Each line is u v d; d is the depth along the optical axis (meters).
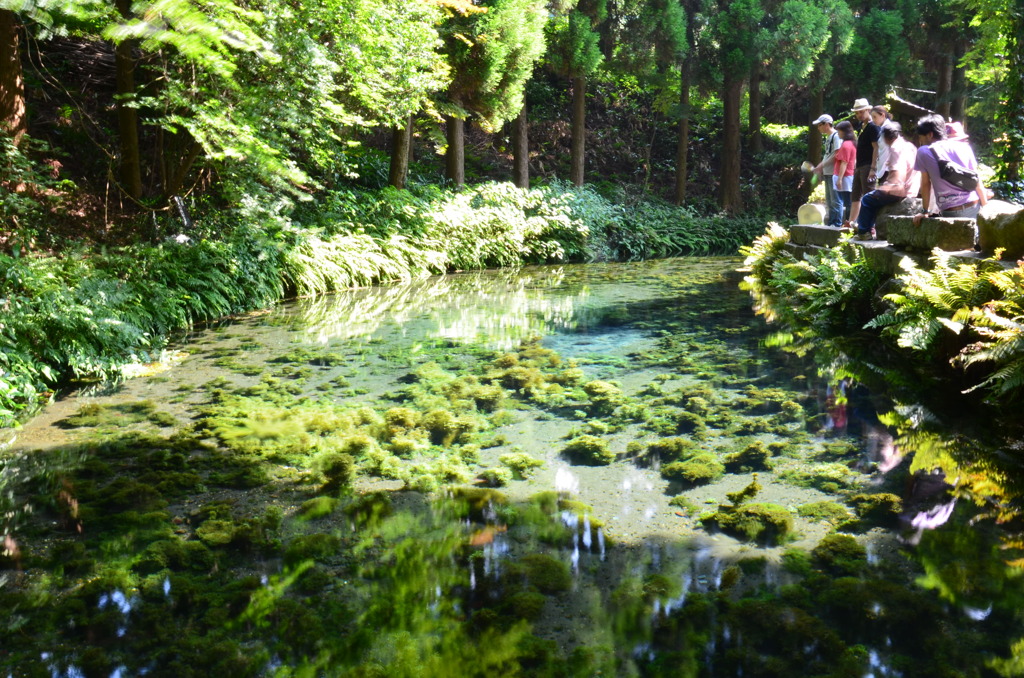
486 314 9.03
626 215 19.84
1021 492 3.42
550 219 16.83
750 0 21.05
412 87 11.56
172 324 7.99
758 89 24.98
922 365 5.78
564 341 7.26
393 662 2.29
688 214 21.39
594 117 25.78
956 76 24.12
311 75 9.13
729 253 19.77
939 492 3.46
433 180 17.88
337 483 3.75
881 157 8.08
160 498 3.58
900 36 23.42
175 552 3.03
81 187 10.33
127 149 10.29
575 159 20.48
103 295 6.52
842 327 7.62
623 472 3.86
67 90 11.22
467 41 14.17
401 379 5.82
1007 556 2.84
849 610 2.52
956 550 2.90
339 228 12.63
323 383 5.71
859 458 3.93
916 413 4.63
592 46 19.36
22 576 2.84
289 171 8.53
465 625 2.49
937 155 6.46
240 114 7.84
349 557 2.97
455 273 14.35
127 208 10.44
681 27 20.66
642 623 2.48
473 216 15.30
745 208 23.62
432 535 3.16
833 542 3.01
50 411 5.02
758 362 6.18
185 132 9.77
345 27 9.66
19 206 7.65
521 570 2.84
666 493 3.57
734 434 4.39
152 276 8.17
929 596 2.58
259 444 4.33
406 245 13.49
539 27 15.84
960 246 6.09
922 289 5.39
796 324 7.90
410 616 2.54
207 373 6.04
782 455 4.02
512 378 5.82
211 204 11.05
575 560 2.93
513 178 19.36
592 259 17.38
